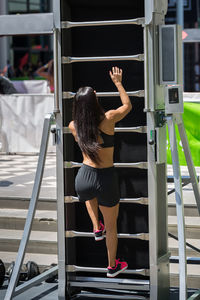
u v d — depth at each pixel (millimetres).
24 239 8328
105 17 8039
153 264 7852
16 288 8359
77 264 8609
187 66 42125
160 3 7738
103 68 8148
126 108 7633
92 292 8711
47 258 10164
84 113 7531
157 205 7980
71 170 8359
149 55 7609
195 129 13492
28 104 18266
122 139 8125
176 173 7742
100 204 7691
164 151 7938
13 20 16375
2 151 18641
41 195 11914
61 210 8234
